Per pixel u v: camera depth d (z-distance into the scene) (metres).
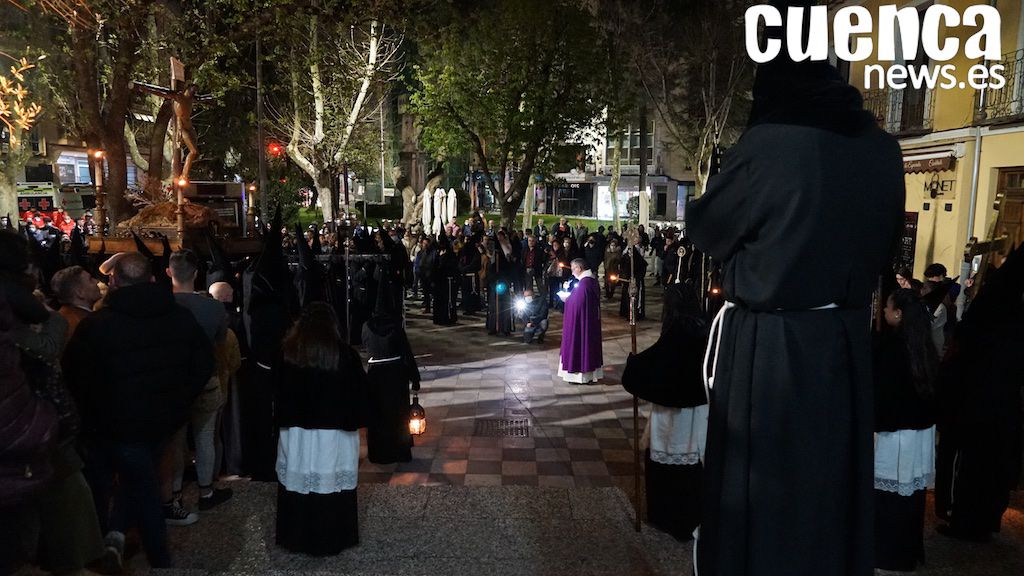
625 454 7.00
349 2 13.21
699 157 25.94
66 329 3.93
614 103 22.17
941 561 4.45
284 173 29.72
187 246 9.09
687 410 4.54
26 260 3.37
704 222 2.02
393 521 4.83
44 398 3.11
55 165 32.22
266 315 5.67
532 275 17.72
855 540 1.91
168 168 26.80
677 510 4.52
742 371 1.94
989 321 4.70
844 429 1.88
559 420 8.11
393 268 10.50
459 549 4.42
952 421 4.73
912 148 15.85
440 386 9.61
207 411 4.90
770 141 1.84
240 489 5.50
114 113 12.57
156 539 4.01
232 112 28.30
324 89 24.38
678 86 29.05
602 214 50.91
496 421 8.04
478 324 14.78
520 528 4.72
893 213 1.92
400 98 34.34
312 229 16.70
